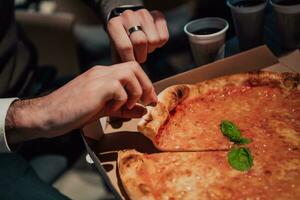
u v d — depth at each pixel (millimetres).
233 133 757
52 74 1188
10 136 765
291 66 881
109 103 722
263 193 671
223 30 869
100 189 1313
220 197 677
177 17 1232
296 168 698
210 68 863
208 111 831
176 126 808
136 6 926
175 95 822
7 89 1029
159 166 739
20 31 1185
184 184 703
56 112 716
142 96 745
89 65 1431
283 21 883
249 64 880
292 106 811
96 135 784
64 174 1373
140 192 668
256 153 732
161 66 1186
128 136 796
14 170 951
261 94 844
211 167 722
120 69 719
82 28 1434
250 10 870
